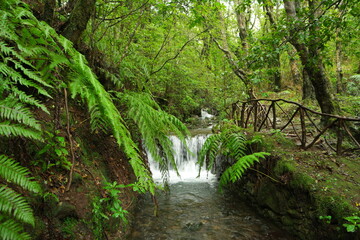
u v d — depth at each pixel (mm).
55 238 1697
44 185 1872
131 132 3436
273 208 3723
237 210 4215
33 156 1939
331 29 3703
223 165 5844
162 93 9906
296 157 3846
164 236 3270
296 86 13391
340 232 2559
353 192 2889
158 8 4547
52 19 2471
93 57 3422
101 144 3260
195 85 11039
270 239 3264
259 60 4277
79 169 2428
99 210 2332
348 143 4586
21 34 1641
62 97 2668
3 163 1164
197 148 7211
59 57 1739
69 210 1942
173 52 7570
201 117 13914
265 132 5102
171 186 5547
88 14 2688
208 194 5012
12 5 1650
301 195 3219
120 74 3939
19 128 1264
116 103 3543
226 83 9039
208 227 3588
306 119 8016
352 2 3553
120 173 3393
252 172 4418
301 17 4066
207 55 10484
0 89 1331
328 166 3504
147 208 4078
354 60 13453
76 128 2777
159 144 3051
